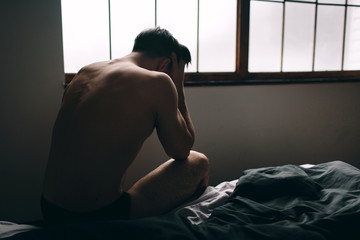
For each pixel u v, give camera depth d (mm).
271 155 2277
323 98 2357
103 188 873
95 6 1862
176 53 1155
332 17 2387
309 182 1150
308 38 2342
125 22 1927
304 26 2320
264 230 850
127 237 780
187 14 2039
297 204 1048
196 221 1052
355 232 871
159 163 2002
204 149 2096
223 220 969
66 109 942
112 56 1932
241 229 862
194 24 2062
